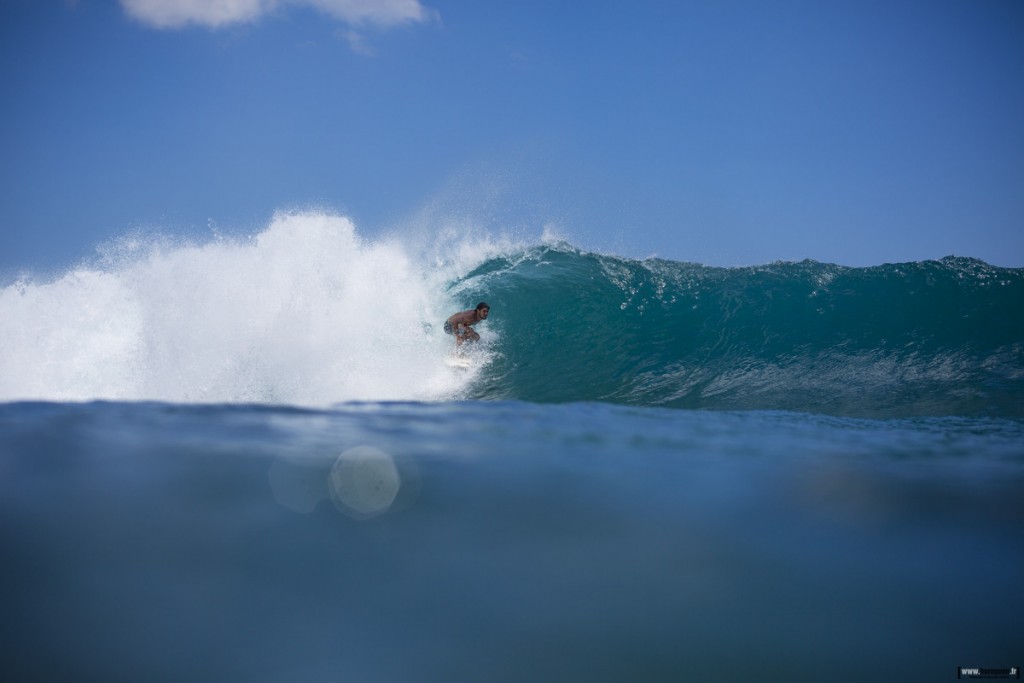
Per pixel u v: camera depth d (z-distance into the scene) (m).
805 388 9.45
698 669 1.13
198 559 1.44
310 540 1.57
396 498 1.92
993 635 1.29
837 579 1.54
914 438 3.86
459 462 2.37
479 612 1.29
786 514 1.99
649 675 1.10
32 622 1.16
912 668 1.16
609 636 1.21
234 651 1.10
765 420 4.43
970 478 2.62
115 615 1.20
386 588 1.36
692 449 2.92
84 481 1.90
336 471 2.12
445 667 1.09
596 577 1.47
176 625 1.17
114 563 1.40
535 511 1.88
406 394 9.50
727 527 1.84
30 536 1.51
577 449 2.72
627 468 2.44
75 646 1.09
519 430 3.08
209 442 2.38
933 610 1.39
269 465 2.13
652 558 1.60
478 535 1.67
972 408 8.39
